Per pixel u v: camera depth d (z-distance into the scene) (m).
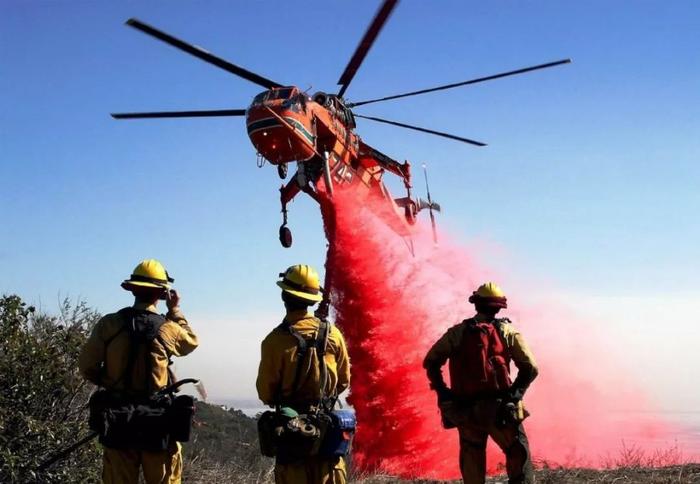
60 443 7.29
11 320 7.39
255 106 13.66
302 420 4.83
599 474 8.16
